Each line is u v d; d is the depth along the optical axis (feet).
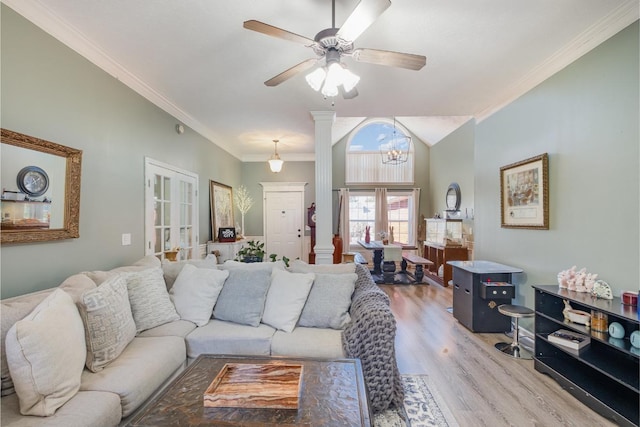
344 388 4.75
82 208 8.15
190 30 7.64
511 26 7.55
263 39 8.03
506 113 11.92
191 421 3.96
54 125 7.27
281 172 24.26
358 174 27.14
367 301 7.31
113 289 6.49
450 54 8.82
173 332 7.36
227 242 17.34
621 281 7.34
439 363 8.96
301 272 9.15
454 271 12.91
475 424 6.31
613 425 6.25
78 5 6.68
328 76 6.36
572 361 8.45
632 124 7.06
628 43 7.13
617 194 7.43
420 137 26.84
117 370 5.58
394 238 27.25
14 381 4.36
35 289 6.84
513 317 10.36
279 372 5.03
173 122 13.14
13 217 6.28
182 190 14.15
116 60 9.05
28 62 6.63
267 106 12.89
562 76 9.08
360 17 5.15
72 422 4.24
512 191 11.48
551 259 9.62
